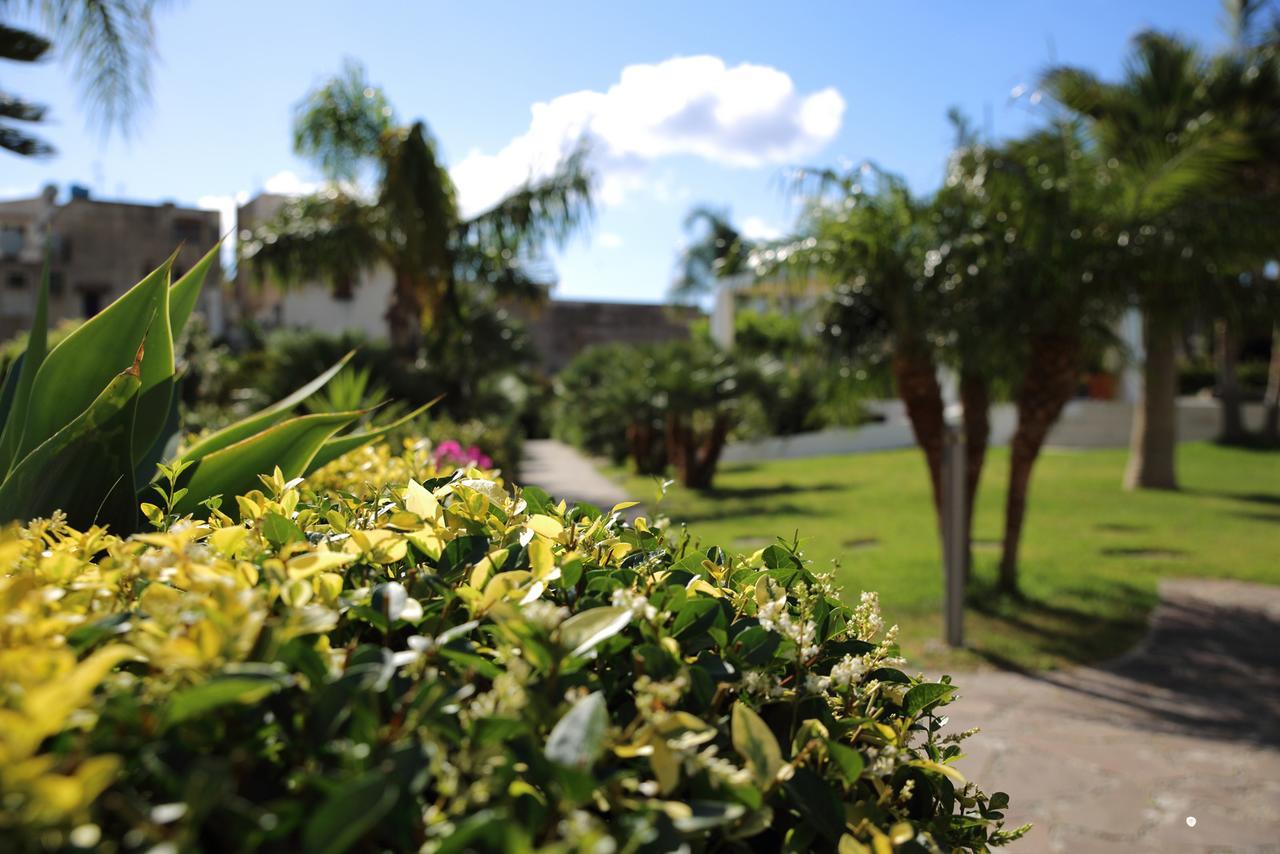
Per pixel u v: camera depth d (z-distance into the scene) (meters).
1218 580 7.88
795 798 1.00
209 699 0.77
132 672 0.98
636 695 1.10
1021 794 3.80
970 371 6.95
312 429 2.31
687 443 14.52
